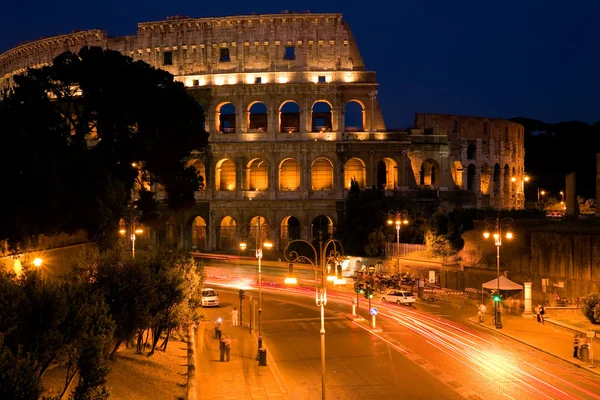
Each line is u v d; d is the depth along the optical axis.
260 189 139.00
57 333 29.28
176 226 134.38
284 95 135.12
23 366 24.05
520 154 173.00
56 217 56.78
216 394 44.91
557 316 74.06
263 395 44.81
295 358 55.72
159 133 80.88
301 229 133.12
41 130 62.22
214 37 138.00
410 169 138.50
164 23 139.62
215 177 135.12
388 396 44.41
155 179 87.50
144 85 79.56
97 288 39.53
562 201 190.38
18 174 52.31
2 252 52.56
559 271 82.44
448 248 105.38
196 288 57.22
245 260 123.00
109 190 65.50
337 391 45.72
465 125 152.88
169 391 42.44
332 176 137.38
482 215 114.06
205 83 137.75
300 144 133.50
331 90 134.88
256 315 76.44
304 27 137.00
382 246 111.62
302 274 109.44
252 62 137.62
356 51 137.88
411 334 65.44
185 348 58.00
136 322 41.81
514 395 44.22
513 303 80.00
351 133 134.38
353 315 74.00
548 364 53.31
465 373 50.28
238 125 135.62
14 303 28.56
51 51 149.38
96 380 30.84
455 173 152.88
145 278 42.62
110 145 78.25
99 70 77.19
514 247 91.56
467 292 91.44
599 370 50.50
